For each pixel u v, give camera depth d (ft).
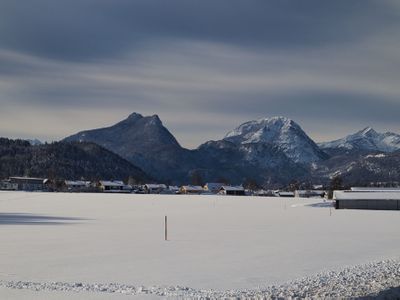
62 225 155.63
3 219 182.19
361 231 143.23
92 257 87.40
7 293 56.13
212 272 73.56
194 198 448.24
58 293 56.39
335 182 584.81
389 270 76.54
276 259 86.99
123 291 58.13
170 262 82.53
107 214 216.13
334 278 69.62
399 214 245.86
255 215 218.59
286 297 56.03
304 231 141.08
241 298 54.54
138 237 120.37
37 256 88.28
